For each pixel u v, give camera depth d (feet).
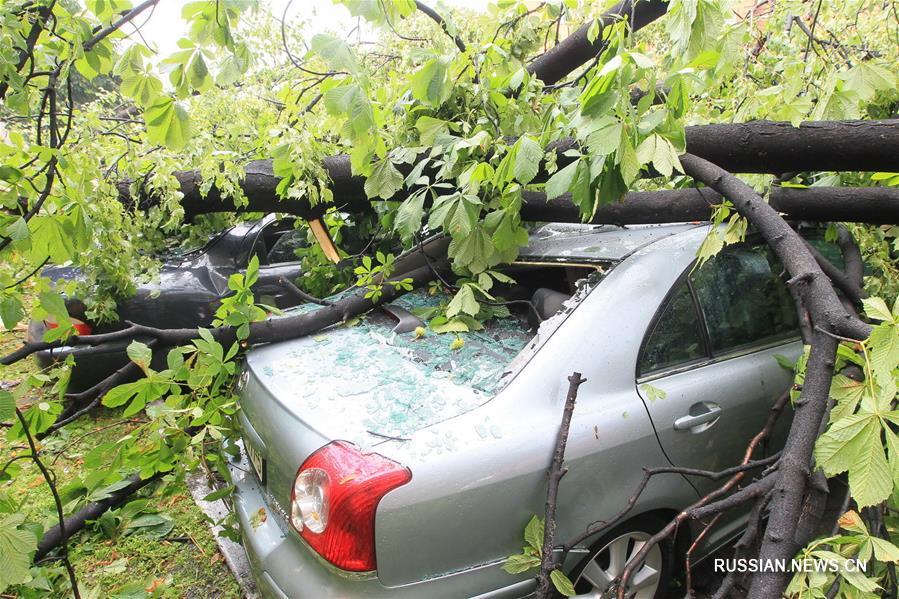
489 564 5.38
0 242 5.03
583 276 7.34
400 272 9.02
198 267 12.53
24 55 5.25
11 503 5.50
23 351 6.42
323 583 5.16
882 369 3.53
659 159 4.52
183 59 5.35
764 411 7.07
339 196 8.88
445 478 5.12
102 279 9.40
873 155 6.09
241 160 9.13
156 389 6.05
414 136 8.07
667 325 6.63
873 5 10.02
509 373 6.04
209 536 8.77
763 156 6.46
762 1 9.10
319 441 5.43
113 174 8.87
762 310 7.64
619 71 4.70
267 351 7.46
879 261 8.71
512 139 7.59
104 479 6.25
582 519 5.76
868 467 3.44
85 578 7.89
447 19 7.55
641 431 6.01
